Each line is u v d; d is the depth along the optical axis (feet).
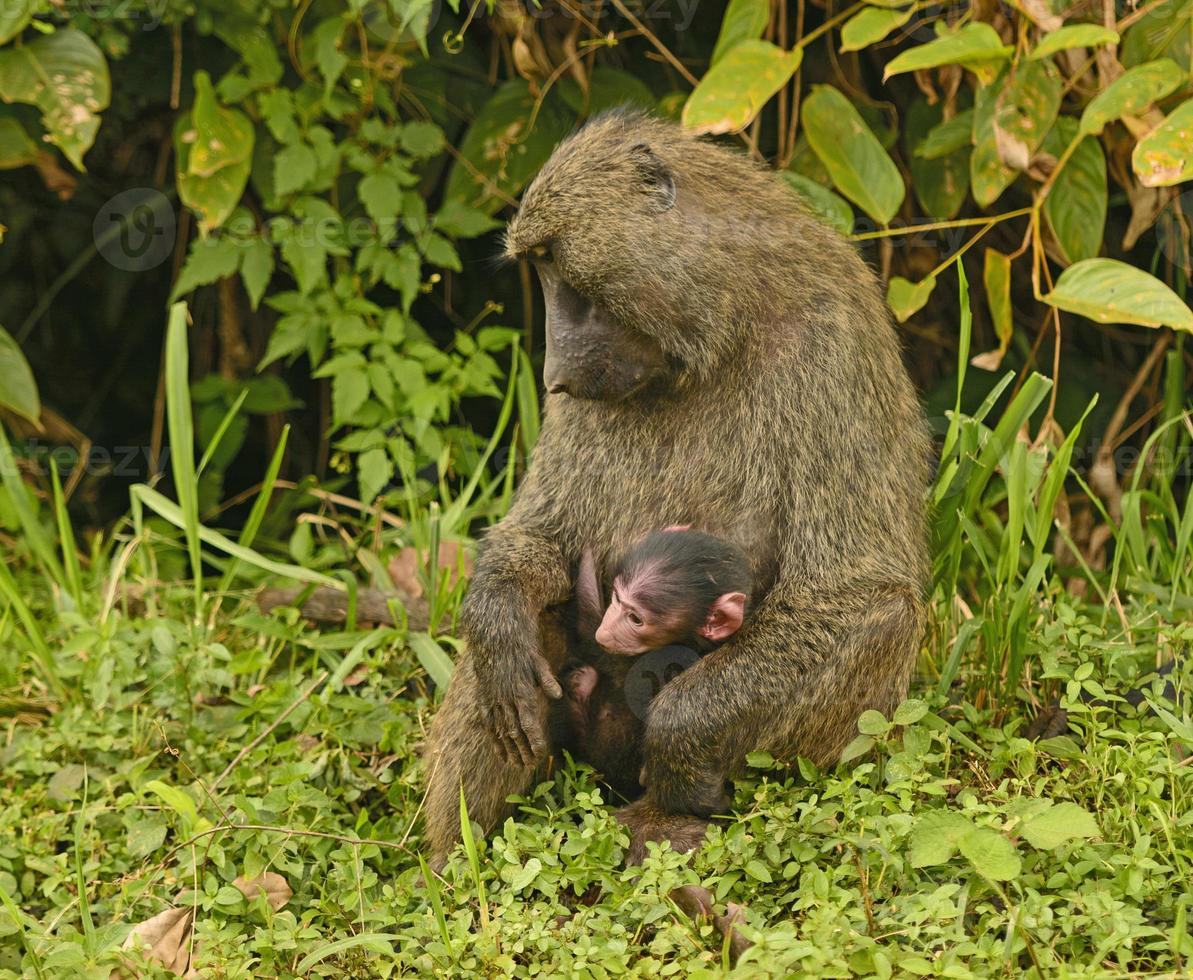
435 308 41.50
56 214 42.86
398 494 35.86
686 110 29.96
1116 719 23.82
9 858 23.99
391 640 28.96
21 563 37.70
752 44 30.53
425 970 18.95
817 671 22.03
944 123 33.17
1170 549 31.37
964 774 23.25
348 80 37.58
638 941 19.39
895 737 22.62
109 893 23.18
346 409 35.42
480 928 20.06
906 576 23.32
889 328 24.91
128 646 29.17
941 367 38.45
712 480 23.34
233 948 19.72
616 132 23.67
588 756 24.09
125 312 43.62
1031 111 30.01
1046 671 24.16
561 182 22.94
